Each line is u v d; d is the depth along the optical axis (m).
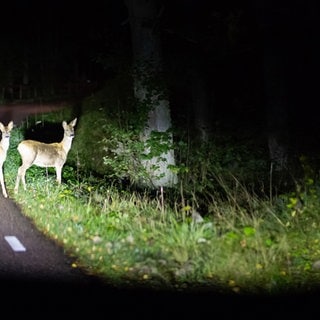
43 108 27.92
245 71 19.44
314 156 15.77
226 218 9.78
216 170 16.33
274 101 16.11
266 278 7.89
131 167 15.27
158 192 14.14
